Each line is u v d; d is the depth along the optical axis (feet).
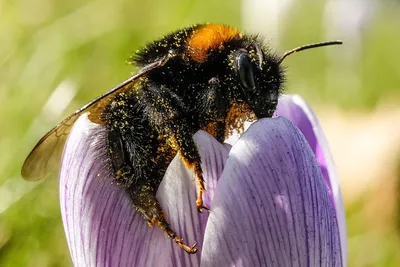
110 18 1.02
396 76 1.13
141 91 0.53
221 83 0.52
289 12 0.89
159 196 0.52
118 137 0.53
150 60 0.53
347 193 0.77
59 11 1.07
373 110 0.94
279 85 0.53
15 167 0.77
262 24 0.88
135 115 0.53
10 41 0.97
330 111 0.95
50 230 0.73
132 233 0.53
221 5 1.13
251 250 0.50
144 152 0.53
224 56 0.52
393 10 1.01
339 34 1.01
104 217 0.53
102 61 0.95
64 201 0.54
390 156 0.76
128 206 0.53
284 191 0.50
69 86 0.84
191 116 0.53
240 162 0.51
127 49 0.98
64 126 0.56
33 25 1.02
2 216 0.73
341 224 0.54
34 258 0.72
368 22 0.99
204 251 0.50
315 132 0.56
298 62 1.10
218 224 0.50
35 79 0.88
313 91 1.05
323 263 0.51
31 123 0.81
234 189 0.50
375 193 0.75
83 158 0.54
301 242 0.50
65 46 0.94
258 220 0.50
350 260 0.74
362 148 0.81
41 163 0.57
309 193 0.51
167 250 0.52
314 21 1.11
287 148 0.51
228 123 0.53
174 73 0.53
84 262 0.53
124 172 0.53
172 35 0.54
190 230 0.52
